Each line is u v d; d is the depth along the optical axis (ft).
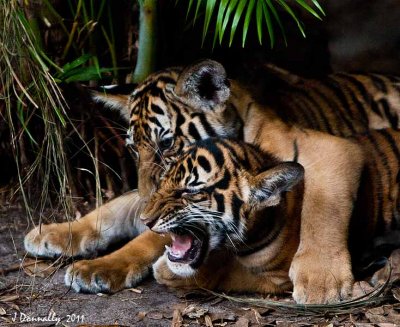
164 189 29.27
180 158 29.60
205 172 28.96
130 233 35.09
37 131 38.24
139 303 29.66
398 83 38.32
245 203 28.99
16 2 32.60
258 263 30.09
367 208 32.55
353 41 40.04
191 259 29.09
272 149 32.19
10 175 39.88
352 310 28.04
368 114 37.65
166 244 32.22
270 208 29.73
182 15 40.09
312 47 40.65
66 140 36.83
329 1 39.55
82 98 38.04
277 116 33.63
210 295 30.27
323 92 37.37
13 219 37.19
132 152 34.86
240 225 29.25
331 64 40.57
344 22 39.86
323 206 30.19
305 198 30.58
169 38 40.14
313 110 36.47
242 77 37.47
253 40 40.83
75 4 39.42
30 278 31.78
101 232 34.17
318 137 31.99
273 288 30.58
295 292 28.68
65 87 37.70
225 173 29.01
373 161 33.17
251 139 32.73
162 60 39.19
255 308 28.84
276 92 36.68
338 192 30.50
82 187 39.04
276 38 40.68
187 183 28.91
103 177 39.37
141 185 32.45
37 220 37.04
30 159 38.55
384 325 26.81
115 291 30.66
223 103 31.94
